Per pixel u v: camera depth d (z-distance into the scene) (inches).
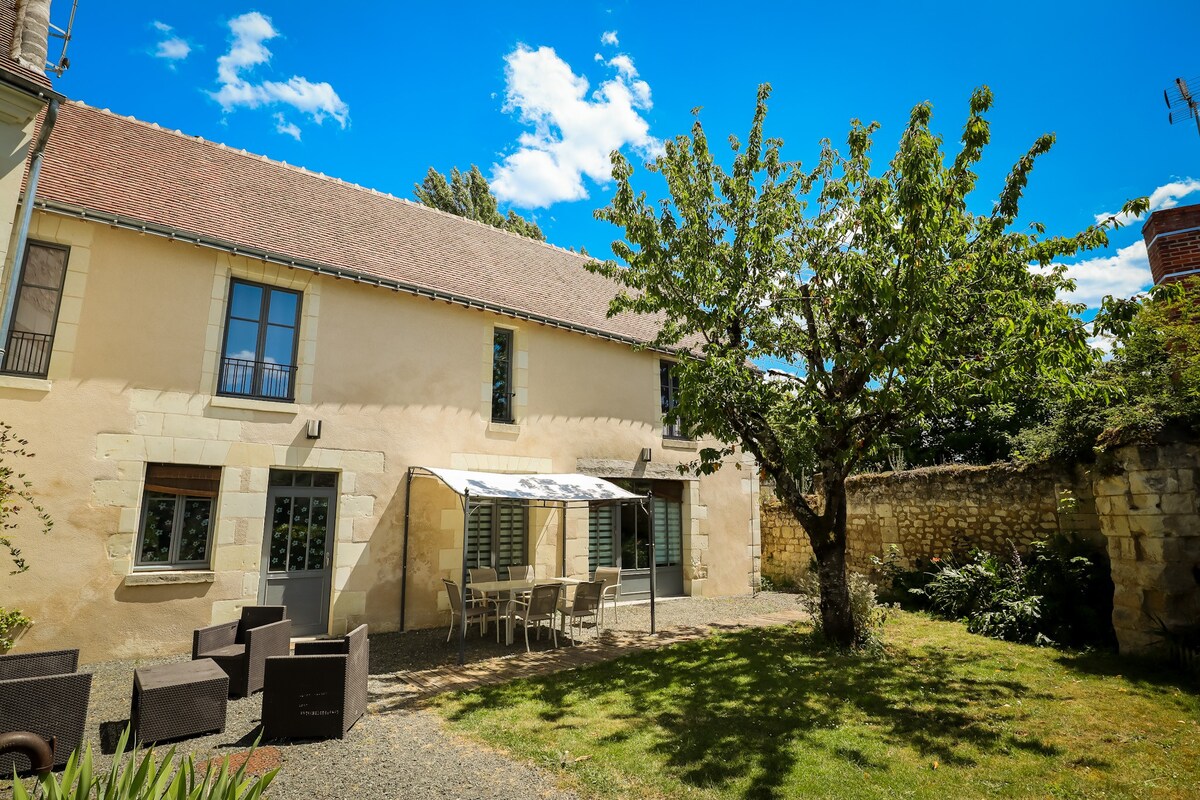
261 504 369.7
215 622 347.6
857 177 334.0
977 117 268.4
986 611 408.5
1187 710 239.9
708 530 614.9
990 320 300.7
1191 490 306.3
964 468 505.7
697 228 359.9
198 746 207.3
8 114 223.0
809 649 350.6
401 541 420.8
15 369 312.2
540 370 514.9
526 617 364.5
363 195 542.0
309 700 216.5
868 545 575.8
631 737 215.2
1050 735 215.6
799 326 388.2
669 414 367.9
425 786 177.2
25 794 82.2
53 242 329.1
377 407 421.4
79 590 313.1
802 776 182.9
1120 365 398.9
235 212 416.5
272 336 393.7
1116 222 264.2
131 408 335.3
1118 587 332.5
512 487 397.7
